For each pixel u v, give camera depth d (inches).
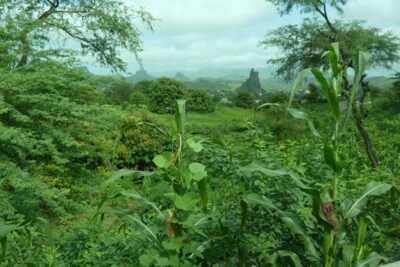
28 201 217.8
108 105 307.9
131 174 89.2
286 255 91.1
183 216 87.9
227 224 101.8
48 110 279.1
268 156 120.8
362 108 436.1
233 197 109.6
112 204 116.8
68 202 236.1
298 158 142.9
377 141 433.7
